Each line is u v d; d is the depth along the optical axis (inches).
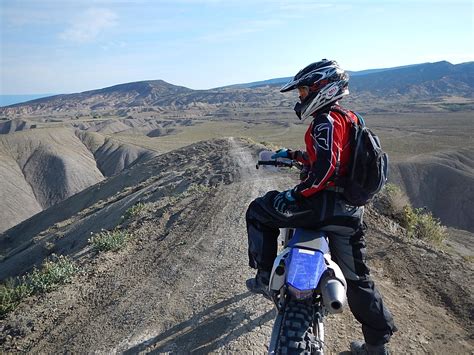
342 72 129.3
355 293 136.3
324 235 126.7
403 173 4050.2
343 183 125.6
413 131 7160.4
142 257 351.9
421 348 174.6
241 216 447.2
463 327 189.9
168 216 504.1
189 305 237.6
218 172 836.0
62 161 6692.9
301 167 155.1
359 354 162.2
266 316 205.8
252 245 138.8
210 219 452.1
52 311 266.7
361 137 124.1
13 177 6200.8
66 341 224.7
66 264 338.6
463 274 242.4
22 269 951.0
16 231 2269.9
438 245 400.8
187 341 198.2
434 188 3853.3
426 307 210.5
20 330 246.4
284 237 139.5
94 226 908.0
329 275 113.0
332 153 119.5
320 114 127.3
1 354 224.8
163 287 274.4
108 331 226.1
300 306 110.6
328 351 172.6
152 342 204.5
